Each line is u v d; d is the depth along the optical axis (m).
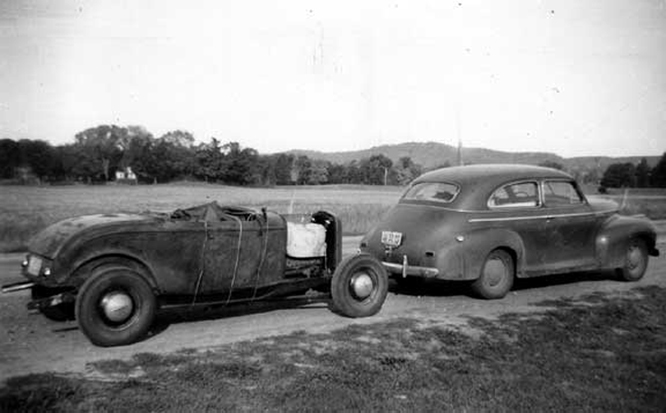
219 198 42.03
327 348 5.71
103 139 66.44
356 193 53.91
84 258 5.52
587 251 9.19
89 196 42.69
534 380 4.88
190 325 6.57
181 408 4.05
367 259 7.15
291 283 6.84
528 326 6.69
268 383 4.59
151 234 5.82
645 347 6.00
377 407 4.20
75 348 5.52
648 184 52.53
